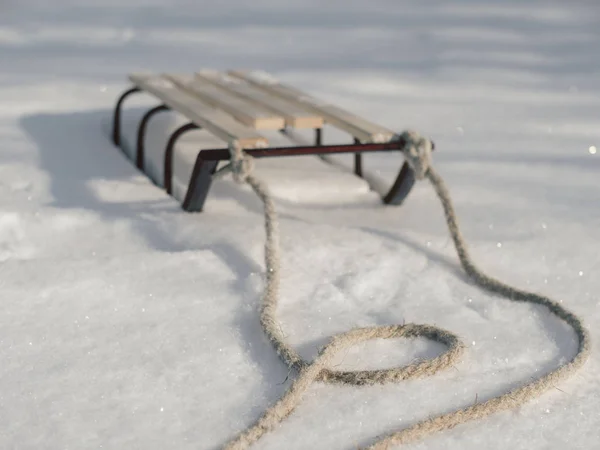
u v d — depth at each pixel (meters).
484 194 3.47
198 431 1.90
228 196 3.21
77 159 3.75
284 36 7.52
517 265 2.76
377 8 9.37
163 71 5.93
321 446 1.85
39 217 2.95
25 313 2.34
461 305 2.48
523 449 1.86
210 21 8.29
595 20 8.59
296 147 2.81
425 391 2.05
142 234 2.90
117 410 1.96
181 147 3.71
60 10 8.66
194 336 2.26
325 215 3.13
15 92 5.08
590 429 1.93
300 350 2.21
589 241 2.97
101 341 2.23
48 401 1.98
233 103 3.20
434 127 4.55
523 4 9.67
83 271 2.54
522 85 5.62
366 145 2.88
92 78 5.61
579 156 4.05
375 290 2.54
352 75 5.86
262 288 2.47
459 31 7.82
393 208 3.26
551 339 2.30
